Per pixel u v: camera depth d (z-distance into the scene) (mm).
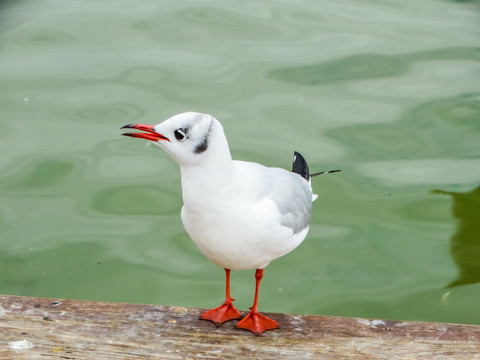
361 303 9375
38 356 5184
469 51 15133
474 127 12711
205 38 15750
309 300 9438
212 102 13383
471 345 5312
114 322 5621
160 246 10500
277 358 5254
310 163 11719
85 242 10461
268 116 12961
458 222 10688
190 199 5312
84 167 11953
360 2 17828
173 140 5195
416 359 5184
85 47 15352
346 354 5281
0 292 9461
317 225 10852
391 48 15312
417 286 9602
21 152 12195
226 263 5707
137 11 17031
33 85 13984
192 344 5418
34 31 15930
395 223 10781
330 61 14812
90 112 13188
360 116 13039
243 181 5363
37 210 11031
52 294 9383
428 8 17406
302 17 16844
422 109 13273
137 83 13977
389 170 11773
